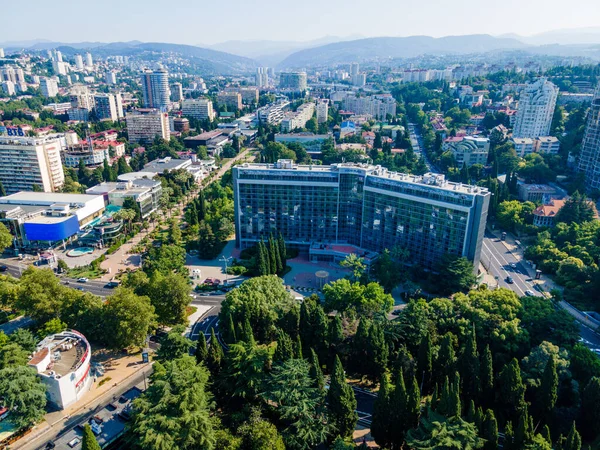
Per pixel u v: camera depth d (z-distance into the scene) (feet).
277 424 455.63
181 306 638.12
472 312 567.18
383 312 578.25
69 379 493.36
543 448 360.89
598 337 613.52
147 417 396.57
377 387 527.40
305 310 557.33
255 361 462.19
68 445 434.71
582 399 435.94
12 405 440.45
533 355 487.61
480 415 404.98
